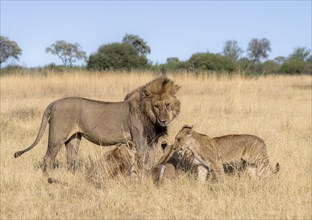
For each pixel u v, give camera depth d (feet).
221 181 37.01
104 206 32.58
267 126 58.44
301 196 34.30
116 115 42.24
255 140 38.75
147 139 41.55
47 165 42.88
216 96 101.96
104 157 38.27
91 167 39.09
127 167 38.11
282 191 35.17
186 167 40.55
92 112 42.60
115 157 38.14
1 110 78.69
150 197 34.35
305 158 44.16
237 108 77.97
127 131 42.04
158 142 46.21
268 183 36.24
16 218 30.76
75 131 43.14
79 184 37.29
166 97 40.63
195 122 60.03
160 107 40.16
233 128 55.31
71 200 34.83
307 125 61.82
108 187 36.22
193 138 37.96
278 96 112.37
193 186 36.50
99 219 30.76
